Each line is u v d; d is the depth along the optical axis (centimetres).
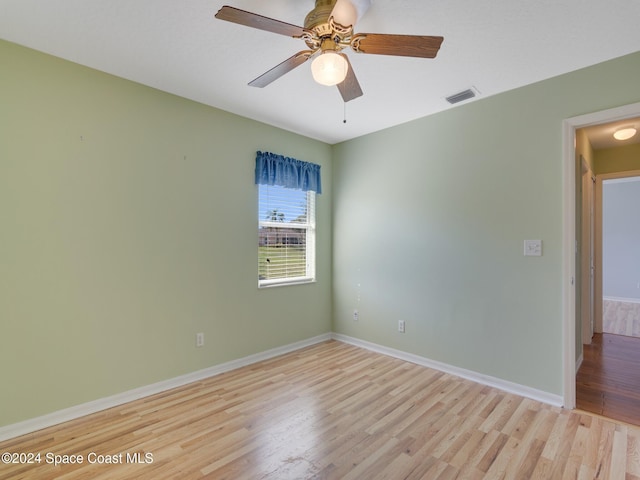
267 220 352
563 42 204
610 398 256
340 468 177
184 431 211
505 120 272
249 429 213
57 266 222
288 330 369
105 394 241
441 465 180
